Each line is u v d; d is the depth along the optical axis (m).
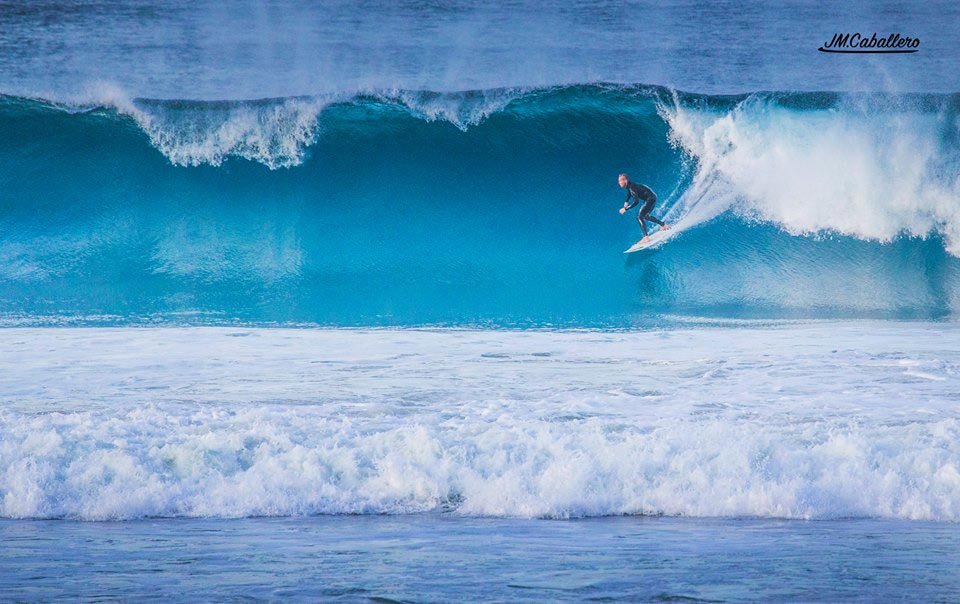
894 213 66.44
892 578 13.66
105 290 61.53
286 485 19.84
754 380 32.59
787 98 68.06
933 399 28.80
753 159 67.50
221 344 41.62
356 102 69.19
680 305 61.12
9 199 66.56
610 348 41.12
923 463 20.34
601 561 14.77
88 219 66.75
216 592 12.92
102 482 19.84
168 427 23.88
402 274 68.19
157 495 19.20
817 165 67.12
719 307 60.41
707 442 21.70
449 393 30.27
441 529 17.47
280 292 64.38
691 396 29.64
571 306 60.50
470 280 67.94
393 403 28.42
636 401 28.80
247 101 67.75
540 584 13.31
